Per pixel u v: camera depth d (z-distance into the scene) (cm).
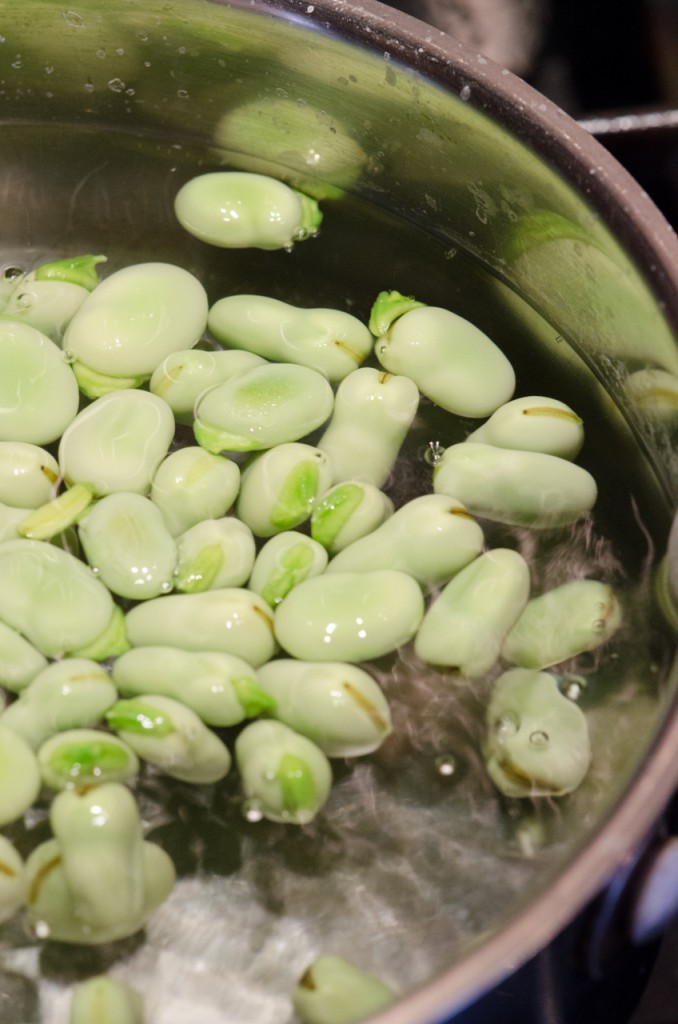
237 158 39
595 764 32
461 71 34
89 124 39
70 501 33
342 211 38
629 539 34
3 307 36
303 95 36
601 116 40
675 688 30
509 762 31
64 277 36
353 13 34
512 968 27
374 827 32
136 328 35
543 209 34
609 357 35
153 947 31
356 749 32
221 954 31
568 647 33
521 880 31
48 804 31
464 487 34
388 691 32
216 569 32
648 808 28
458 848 31
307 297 37
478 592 32
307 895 31
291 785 31
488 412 35
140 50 37
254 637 32
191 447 34
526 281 36
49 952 31
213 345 36
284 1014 30
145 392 34
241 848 31
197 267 37
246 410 34
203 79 37
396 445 34
